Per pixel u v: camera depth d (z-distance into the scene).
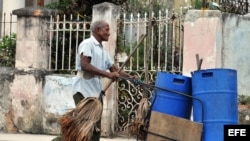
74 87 7.96
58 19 12.21
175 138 7.38
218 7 12.37
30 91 12.14
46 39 12.33
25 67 12.25
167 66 11.44
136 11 14.96
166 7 15.97
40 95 12.12
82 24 12.16
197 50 11.01
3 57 13.24
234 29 11.36
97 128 7.62
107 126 11.52
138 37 11.58
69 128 7.39
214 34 10.91
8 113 12.32
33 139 11.26
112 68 8.25
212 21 10.93
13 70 12.30
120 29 11.75
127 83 11.69
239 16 11.42
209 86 7.41
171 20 11.39
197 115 7.51
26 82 12.18
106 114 11.50
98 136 7.73
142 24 11.58
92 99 7.51
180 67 11.28
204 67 10.94
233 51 11.36
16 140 11.06
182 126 7.38
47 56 12.37
